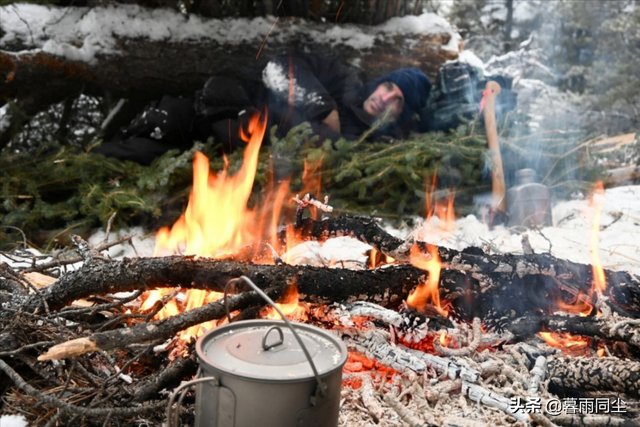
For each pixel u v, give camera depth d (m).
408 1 6.16
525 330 2.37
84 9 5.05
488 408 2.00
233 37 5.27
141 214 4.48
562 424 1.95
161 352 2.23
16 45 4.77
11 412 1.89
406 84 5.12
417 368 2.06
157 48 5.07
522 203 4.54
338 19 5.85
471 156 4.80
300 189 4.60
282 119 4.93
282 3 5.60
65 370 2.05
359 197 4.63
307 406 1.55
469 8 11.56
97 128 5.61
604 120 10.30
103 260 2.47
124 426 1.87
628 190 5.11
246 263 2.23
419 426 1.87
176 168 4.50
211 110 4.78
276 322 1.81
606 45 11.28
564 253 3.88
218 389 1.55
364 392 2.01
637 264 3.63
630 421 1.93
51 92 5.04
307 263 3.50
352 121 5.21
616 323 2.25
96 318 2.40
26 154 4.62
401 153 4.71
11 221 4.07
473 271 2.40
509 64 8.15
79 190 4.43
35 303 2.18
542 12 11.49
